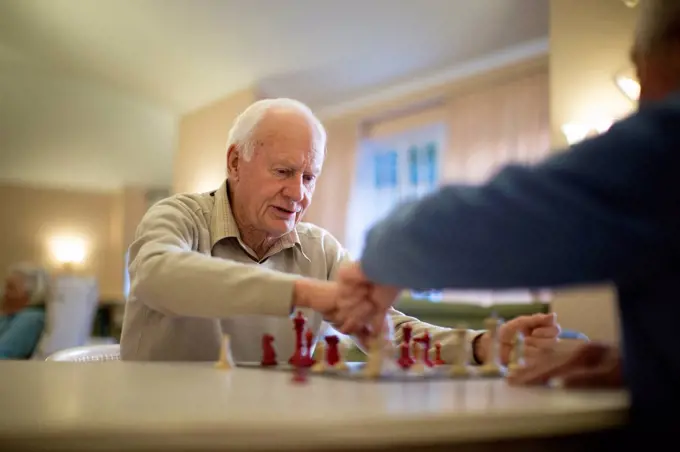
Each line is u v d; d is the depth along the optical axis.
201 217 1.56
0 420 0.51
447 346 1.27
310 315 1.58
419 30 4.02
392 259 0.73
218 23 4.32
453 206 0.67
